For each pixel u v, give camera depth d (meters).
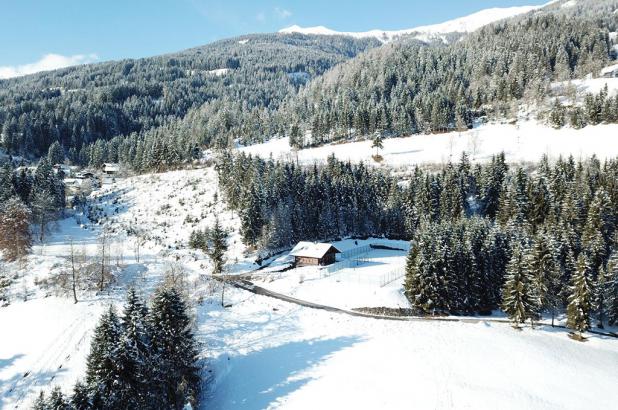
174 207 138.00
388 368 53.25
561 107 179.50
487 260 78.75
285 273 93.06
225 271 94.75
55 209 120.88
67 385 49.06
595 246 81.81
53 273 79.38
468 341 60.97
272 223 107.88
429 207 121.62
